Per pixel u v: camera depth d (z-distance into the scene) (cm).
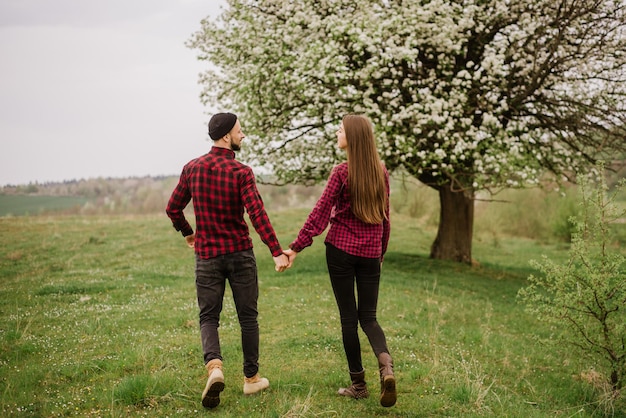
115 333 646
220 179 419
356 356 432
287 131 1324
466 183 1291
